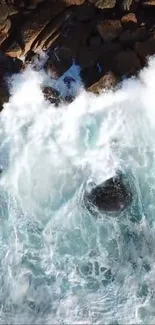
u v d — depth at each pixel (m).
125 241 7.09
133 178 7.17
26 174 7.18
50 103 7.14
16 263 7.02
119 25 6.95
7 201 7.15
